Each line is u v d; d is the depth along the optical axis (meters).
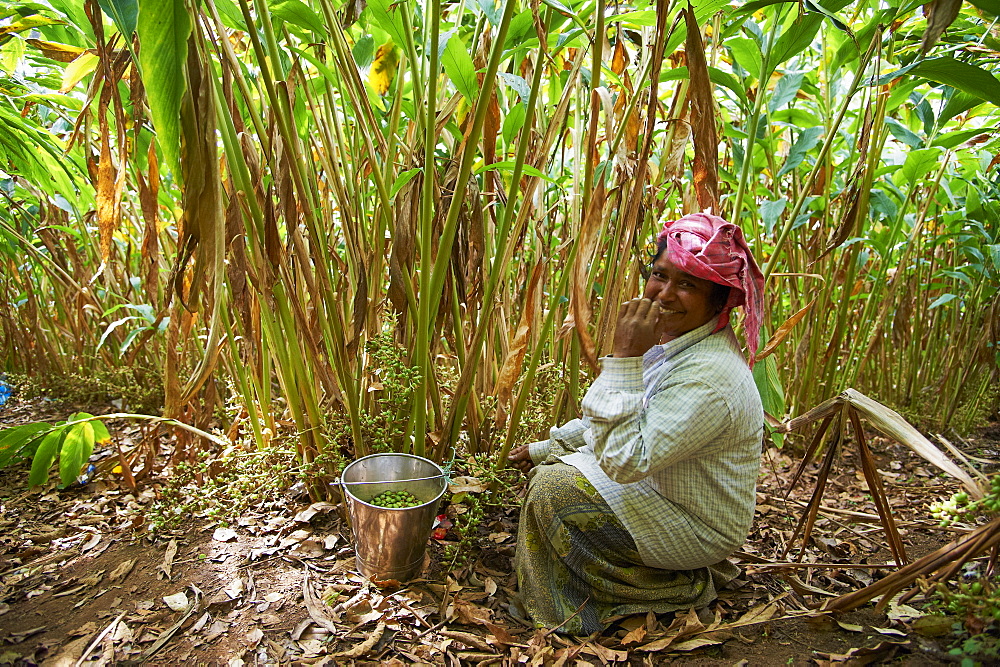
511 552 1.86
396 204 1.85
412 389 1.85
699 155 1.64
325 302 1.86
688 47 1.55
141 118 1.63
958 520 1.94
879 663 1.43
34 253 2.45
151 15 1.14
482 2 1.67
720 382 1.39
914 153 2.28
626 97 1.90
